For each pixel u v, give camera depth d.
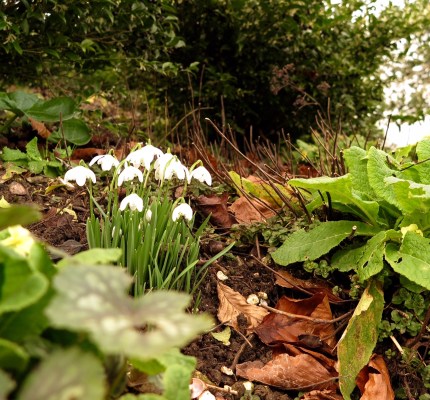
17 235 1.02
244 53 5.15
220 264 2.43
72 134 3.48
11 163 3.08
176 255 2.10
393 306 2.23
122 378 1.00
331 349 2.12
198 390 1.80
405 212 2.25
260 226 2.58
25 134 3.61
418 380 2.02
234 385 1.93
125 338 0.71
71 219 2.53
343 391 1.90
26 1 3.33
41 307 0.87
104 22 3.94
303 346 2.10
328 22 5.09
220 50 5.18
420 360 2.05
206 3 4.91
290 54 5.19
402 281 2.17
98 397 0.69
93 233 2.04
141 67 4.00
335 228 2.33
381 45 5.41
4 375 0.73
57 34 3.75
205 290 2.27
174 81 5.14
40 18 3.40
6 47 3.47
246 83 5.32
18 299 0.78
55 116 3.42
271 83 4.66
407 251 2.08
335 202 2.53
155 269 2.00
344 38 5.36
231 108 5.32
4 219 0.85
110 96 4.74
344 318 2.22
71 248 2.27
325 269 2.31
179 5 4.95
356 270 2.20
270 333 2.13
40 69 3.80
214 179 3.31
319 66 5.24
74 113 3.47
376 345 2.14
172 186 2.86
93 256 0.99
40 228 2.44
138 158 2.09
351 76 5.45
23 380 0.81
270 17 4.90
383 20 5.44
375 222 2.35
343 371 1.93
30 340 0.86
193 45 5.10
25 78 4.16
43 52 3.62
